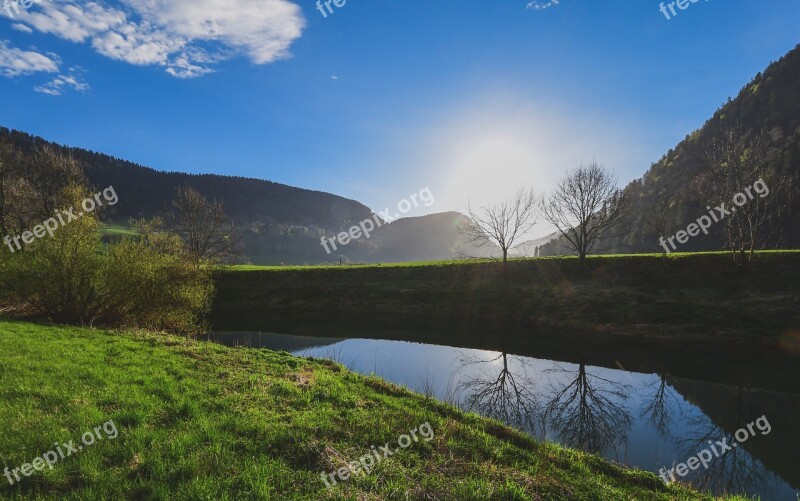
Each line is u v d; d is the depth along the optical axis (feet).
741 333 92.17
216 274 164.45
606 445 44.27
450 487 23.58
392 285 155.84
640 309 108.47
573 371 76.89
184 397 32.96
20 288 68.28
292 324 122.62
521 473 26.43
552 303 123.13
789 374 74.08
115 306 76.48
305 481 22.81
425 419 34.40
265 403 33.99
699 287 112.16
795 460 40.70
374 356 84.69
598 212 137.90
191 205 166.50
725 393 64.49
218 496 20.29
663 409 57.16
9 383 31.89
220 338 99.40
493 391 64.03
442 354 87.30
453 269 156.46
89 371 36.94
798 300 97.45
